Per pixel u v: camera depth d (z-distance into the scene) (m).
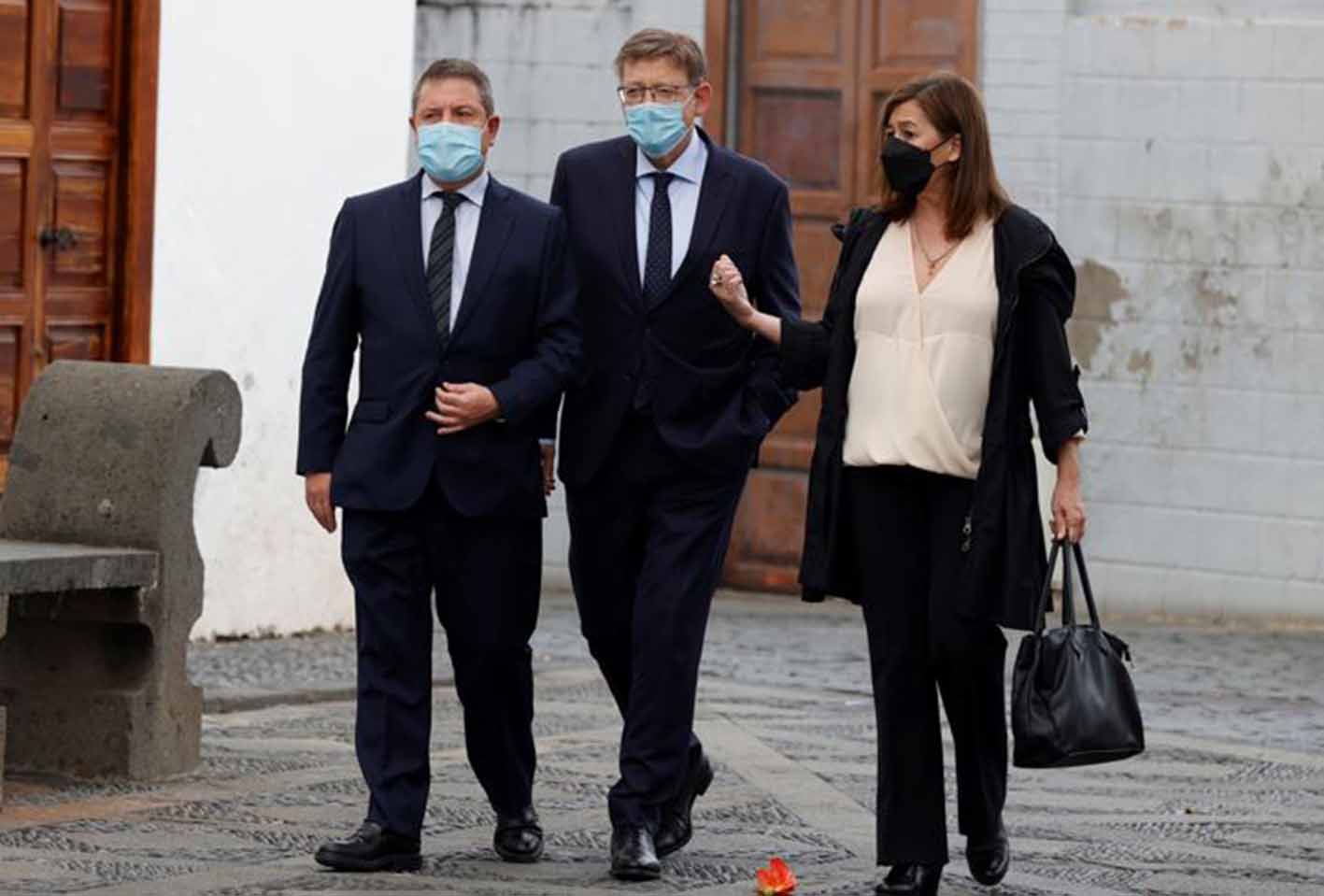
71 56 26.86
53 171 26.73
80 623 20.62
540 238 17.83
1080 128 33.00
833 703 26.69
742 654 30.02
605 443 17.88
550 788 21.06
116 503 20.45
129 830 18.77
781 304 18.14
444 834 18.98
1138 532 32.88
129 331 27.38
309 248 29.42
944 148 16.80
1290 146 32.19
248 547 29.03
